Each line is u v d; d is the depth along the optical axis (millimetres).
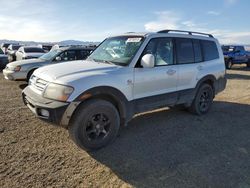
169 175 3328
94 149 3986
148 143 4320
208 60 6043
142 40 4633
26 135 4484
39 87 3982
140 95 4500
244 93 9086
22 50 16672
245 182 3205
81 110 3766
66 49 10094
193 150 4098
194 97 5730
